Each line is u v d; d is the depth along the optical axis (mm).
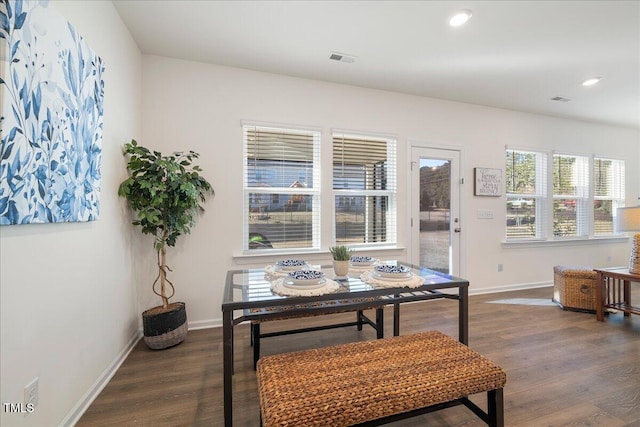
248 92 2781
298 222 3006
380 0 1873
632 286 3994
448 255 3598
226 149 2707
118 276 1998
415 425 1437
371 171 3271
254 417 1484
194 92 2625
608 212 4637
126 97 2145
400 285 1525
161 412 1520
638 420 1451
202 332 2537
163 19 2061
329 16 2033
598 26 2143
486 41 2336
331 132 3076
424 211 3498
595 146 4473
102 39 1749
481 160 3754
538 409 1532
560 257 4195
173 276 2561
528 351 2178
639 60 2641
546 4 1905
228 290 1520
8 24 979
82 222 1518
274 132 2904
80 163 1443
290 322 2768
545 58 2607
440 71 2848
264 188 2869
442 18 2055
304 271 1701
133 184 2076
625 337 2422
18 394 1086
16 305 1077
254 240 2867
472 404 1336
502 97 3500
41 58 1146
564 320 2812
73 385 1440
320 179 3031
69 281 1408
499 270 3838
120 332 2029
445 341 1457
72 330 1433
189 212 2502
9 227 1041
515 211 3990
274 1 1882
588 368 1937
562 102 3650
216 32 2217
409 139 3398
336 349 1378
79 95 1426
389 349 1371
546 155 4137
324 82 3047
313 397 1021
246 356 2117
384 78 2990
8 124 986
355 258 2127
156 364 1995
